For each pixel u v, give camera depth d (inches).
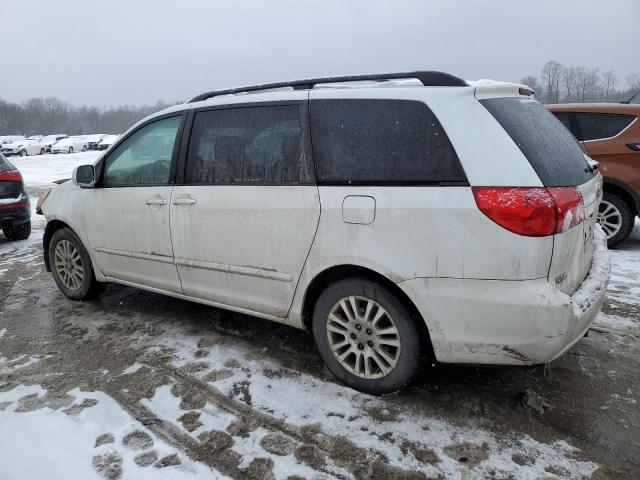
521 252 91.7
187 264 139.4
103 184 162.4
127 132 156.1
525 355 95.8
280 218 117.9
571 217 95.5
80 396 118.6
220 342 144.9
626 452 94.8
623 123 224.5
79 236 171.8
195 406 113.2
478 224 94.3
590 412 106.8
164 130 145.6
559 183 97.4
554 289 94.2
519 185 92.7
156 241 145.8
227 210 127.1
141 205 147.7
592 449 95.9
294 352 137.3
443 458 94.7
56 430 106.0
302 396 115.7
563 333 94.0
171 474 92.5
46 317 169.3
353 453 96.7
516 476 89.8
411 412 108.6
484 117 99.0
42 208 185.8
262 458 96.1
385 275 103.7
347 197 108.0
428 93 104.3
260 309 128.8
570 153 114.2
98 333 154.3
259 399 115.1
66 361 136.6
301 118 117.7
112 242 160.2
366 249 105.7
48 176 783.1
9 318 169.6
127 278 161.8
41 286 204.7
